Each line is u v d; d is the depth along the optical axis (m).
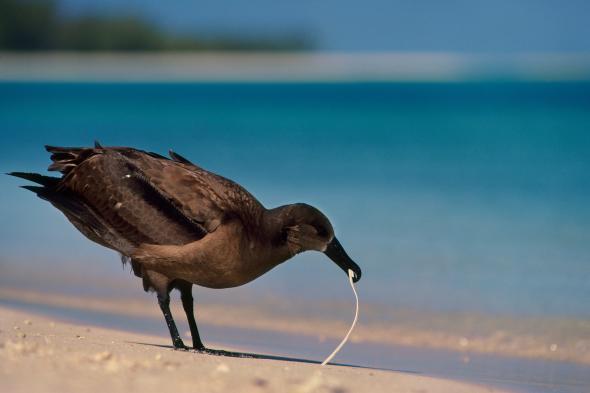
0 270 18.36
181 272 10.87
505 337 13.95
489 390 10.37
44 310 14.73
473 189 29.05
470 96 81.88
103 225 11.05
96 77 149.00
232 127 56.91
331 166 35.59
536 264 18.67
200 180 10.91
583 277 17.62
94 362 8.63
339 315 15.20
